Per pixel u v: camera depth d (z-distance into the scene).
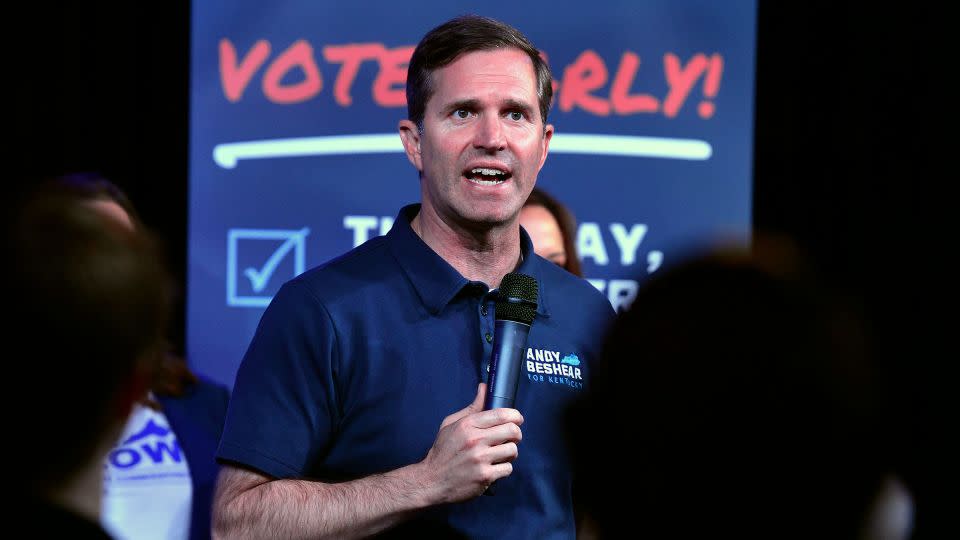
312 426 2.94
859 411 1.26
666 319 1.34
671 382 1.30
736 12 6.00
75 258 1.38
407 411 2.96
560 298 3.31
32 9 6.59
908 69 6.66
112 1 6.64
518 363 2.89
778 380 1.27
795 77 6.73
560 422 1.48
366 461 2.96
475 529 2.92
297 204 6.02
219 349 6.06
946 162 6.68
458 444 2.72
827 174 6.76
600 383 1.39
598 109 5.96
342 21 6.01
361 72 5.99
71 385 1.36
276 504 2.80
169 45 6.67
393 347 2.99
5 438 1.35
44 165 6.61
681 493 1.31
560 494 3.05
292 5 6.05
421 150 3.18
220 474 2.98
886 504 1.29
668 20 5.98
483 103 3.05
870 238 6.78
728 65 6.00
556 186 5.94
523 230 3.38
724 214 5.98
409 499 2.73
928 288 6.77
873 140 6.72
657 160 5.98
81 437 1.39
